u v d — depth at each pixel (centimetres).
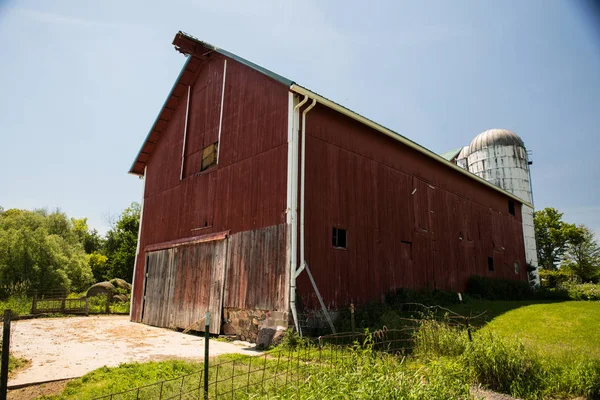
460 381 514
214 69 1512
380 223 1315
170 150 1689
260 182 1154
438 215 1647
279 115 1145
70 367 724
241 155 1257
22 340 1009
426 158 1642
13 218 3112
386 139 1427
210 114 1473
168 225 1575
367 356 552
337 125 1228
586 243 4359
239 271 1152
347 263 1156
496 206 2208
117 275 3294
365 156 1312
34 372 685
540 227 5116
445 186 1745
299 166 1077
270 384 527
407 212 1458
